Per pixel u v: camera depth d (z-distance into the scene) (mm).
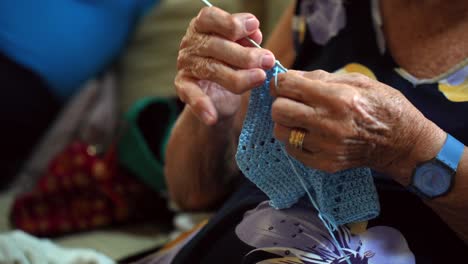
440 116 763
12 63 1779
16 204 1480
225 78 703
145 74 1782
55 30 1816
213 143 949
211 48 721
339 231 742
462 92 769
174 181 1036
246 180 931
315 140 642
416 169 685
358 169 720
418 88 795
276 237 765
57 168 1472
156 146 1449
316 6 934
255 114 719
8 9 1801
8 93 1748
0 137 1770
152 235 1412
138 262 995
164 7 1782
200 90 759
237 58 696
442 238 744
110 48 1862
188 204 1090
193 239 875
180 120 967
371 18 873
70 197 1463
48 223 1447
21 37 1793
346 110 625
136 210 1454
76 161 1459
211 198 1068
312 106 633
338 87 631
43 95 1820
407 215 754
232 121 919
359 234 740
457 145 687
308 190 756
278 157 732
